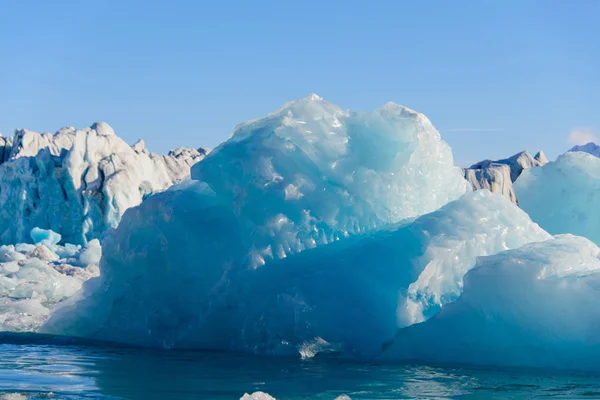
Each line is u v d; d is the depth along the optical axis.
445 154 12.85
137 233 13.15
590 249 10.48
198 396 7.02
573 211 18.52
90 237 34.41
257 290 11.44
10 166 36.75
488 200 11.45
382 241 11.29
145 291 12.81
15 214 36.25
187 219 12.56
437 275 10.68
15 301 16.81
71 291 19.75
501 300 9.85
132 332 12.66
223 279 11.81
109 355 10.61
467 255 10.77
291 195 11.80
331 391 7.40
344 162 12.02
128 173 35.66
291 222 11.73
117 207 34.53
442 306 10.45
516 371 9.05
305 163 11.98
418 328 10.33
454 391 7.46
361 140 12.26
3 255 27.11
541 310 9.58
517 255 10.04
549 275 9.70
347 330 10.77
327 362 9.91
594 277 9.39
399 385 7.84
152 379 8.15
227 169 12.28
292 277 11.30
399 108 12.55
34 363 9.52
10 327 13.95
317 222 11.76
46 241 31.75
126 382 7.89
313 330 10.80
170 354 10.86
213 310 11.79
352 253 11.36
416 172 12.19
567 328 9.39
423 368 9.33
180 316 12.41
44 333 13.41
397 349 10.28
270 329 10.98
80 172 35.66
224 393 7.21
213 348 11.86
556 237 11.21
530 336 9.65
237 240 12.24
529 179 19.61
